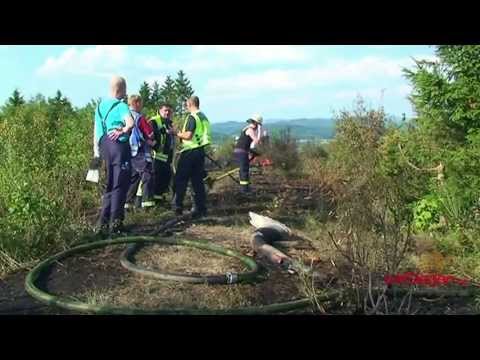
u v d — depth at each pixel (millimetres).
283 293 5617
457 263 6645
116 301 5191
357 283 5168
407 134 8562
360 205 5086
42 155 10211
